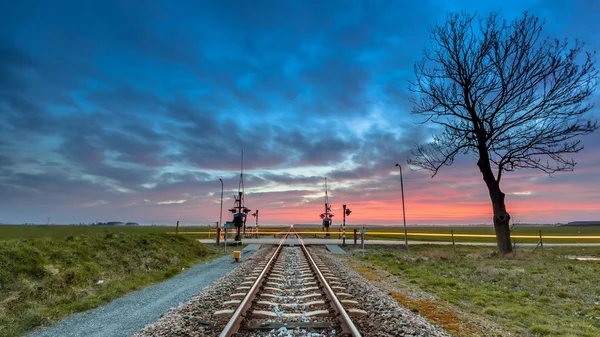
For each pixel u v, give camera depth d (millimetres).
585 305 10695
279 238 51031
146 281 14359
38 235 14297
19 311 8938
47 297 10172
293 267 17859
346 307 8469
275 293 10641
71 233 16359
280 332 6613
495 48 26516
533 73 25375
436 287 13547
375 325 6996
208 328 6965
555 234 81438
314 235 62250
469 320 8438
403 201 31281
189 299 10625
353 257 25891
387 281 14586
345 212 50281
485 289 13328
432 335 6637
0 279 9992
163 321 7633
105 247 16578
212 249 30500
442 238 56375
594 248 35781
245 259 22594
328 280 12648
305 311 8383
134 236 20500
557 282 14156
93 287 12125
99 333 7547
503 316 9391
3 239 12320
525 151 25844
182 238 27266
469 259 23188
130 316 8945
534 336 7590
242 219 37062
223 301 9391
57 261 12672
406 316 7820
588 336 7598
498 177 26812
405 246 33719
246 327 6812
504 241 24875
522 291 12805
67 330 7926
